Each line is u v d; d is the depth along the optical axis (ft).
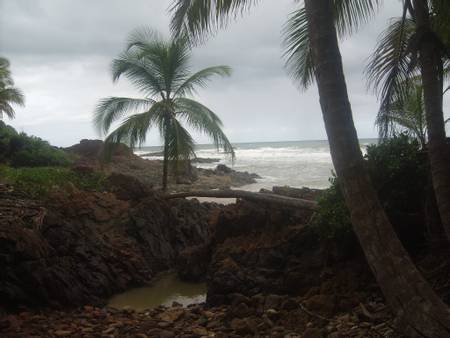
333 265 26.17
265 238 31.42
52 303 29.17
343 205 24.40
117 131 57.26
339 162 15.64
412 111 27.66
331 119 15.76
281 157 196.34
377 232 15.06
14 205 36.01
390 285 14.70
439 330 13.71
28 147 73.82
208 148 322.14
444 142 18.89
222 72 59.41
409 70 20.71
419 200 24.47
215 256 32.14
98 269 34.55
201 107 57.98
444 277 20.27
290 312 22.67
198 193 45.39
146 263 39.04
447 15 20.99
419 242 24.57
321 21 16.07
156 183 85.20
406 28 23.18
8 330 23.44
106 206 42.16
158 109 56.90
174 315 25.54
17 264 28.73
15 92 122.83
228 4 19.90
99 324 25.26
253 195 34.22
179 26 20.42
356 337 18.01
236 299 25.59
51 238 33.96
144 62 57.72
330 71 15.85
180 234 45.16
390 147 24.70
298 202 30.71
